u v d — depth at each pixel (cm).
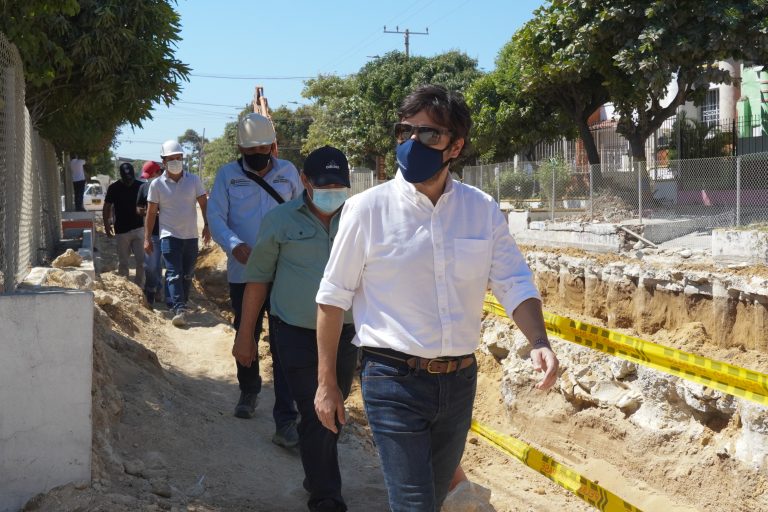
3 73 501
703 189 1499
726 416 821
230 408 661
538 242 1778
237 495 471
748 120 2164
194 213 996
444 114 291
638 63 1681
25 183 671
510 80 2452
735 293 913
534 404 1058
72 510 378
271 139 586
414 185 301
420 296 301
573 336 561
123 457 473
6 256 482
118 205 1172
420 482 294
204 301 1242
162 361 792
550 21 1858
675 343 967
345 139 4312
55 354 390
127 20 1234
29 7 725
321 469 439
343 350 445
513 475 804
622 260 1186
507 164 2212
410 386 301
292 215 450
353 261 307
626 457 910
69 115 1321
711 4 1614
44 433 390
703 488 816
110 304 846
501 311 684
